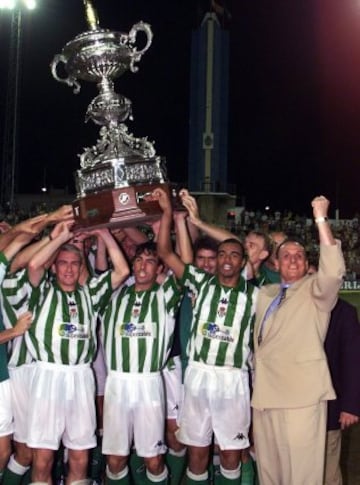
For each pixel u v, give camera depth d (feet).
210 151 107.65
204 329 14.40
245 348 14.38
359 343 13.62
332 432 13.76
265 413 13.23
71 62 14.46
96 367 16.79
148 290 14.85
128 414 14.38
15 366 14.74
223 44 108.68
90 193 14.23
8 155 76.64
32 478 14.14
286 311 13.12
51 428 13.75
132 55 14.42
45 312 14.06
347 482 16.12
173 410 16.21
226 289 14.51
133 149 14.47
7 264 13.89
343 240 99.55
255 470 15.96
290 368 12.85
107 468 14.74
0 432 13.97
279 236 17.19
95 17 14.85
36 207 99.71
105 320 14.96
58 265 14.12
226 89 108.78
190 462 14.62
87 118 14.80
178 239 15.97
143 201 13.65
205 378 14.29
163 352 14.61
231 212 106.52
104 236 14.76
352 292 74.74
